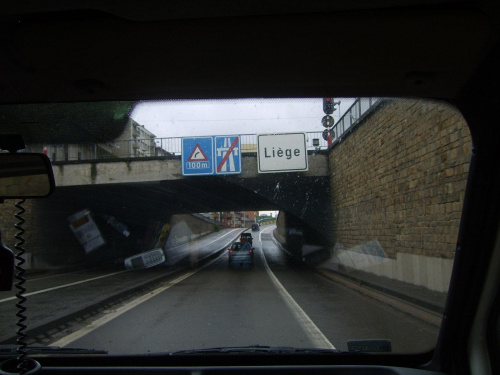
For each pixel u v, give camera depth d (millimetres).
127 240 32188
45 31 2229
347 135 17422
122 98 3029
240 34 2262
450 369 2664
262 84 2805
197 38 2289
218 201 28203
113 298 10898
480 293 2523
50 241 22094
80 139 5629
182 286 13953
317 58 2479
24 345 2793
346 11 2123
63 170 19141
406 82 2752
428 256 10008
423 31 2229
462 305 2625
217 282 15008
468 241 2607
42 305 9719
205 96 3010
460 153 8430
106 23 2205
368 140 14742
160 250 28734
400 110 11805
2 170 2617
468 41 2295
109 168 19219
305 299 10281
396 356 2941
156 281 15992
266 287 13141
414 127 10805
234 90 2906
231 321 7445
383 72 2631
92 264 25969
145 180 19219
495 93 2471
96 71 2600
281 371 2740
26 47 2340
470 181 2652
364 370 2727
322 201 22453
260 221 114312
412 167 11000
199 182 20234
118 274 19312
